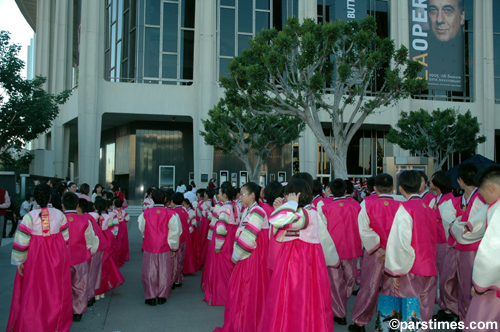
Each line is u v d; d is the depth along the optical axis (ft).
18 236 14.37
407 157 34.27
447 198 17.20
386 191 14.84
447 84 93.30
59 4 104.06
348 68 38.81
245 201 16.56
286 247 12.03
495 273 9.18
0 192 33.37
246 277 15.47
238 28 92.63
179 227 20.70
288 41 39.29
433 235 13.64
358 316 15.61
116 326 16.94
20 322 13.93
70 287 15.20
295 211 11.78
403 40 91.56
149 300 20.12
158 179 98.32
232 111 63.31
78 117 85.56
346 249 17.53
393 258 13.07
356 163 104.73
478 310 9.84
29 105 61.77
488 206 11.37
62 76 102.47
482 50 96.37
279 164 102.53
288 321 11.37
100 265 20.34
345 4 92.94
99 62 86.28
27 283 14.21
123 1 94.12
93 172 84.33
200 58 88.02
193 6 92.94
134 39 90.38
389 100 42.04
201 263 30.94
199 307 19.83
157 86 88.43
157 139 98.89
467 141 71.87
